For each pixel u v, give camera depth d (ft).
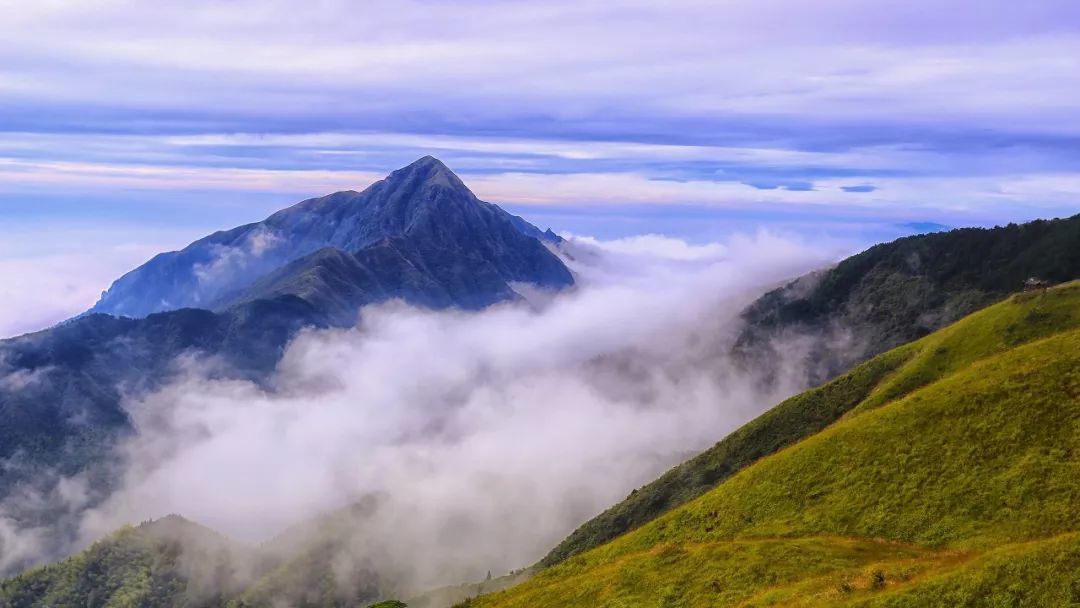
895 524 228.84
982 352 427.33
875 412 303.07
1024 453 229.04
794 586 203.21
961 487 229.66
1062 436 227.61
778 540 245.45
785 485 283.18
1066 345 274.98
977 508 217.77
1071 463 214.90
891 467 256.93
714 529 280.31
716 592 217.97
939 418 266.77
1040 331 415.23
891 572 191.62
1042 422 237.25
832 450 287.48
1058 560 163.12
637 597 233.14
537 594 276.82
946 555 202.39
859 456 273.54
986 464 233.35
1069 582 156.35
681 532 295.07
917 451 257.14
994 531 204.74
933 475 241.55
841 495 257.55
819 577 206.08
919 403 283.79
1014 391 256.93
